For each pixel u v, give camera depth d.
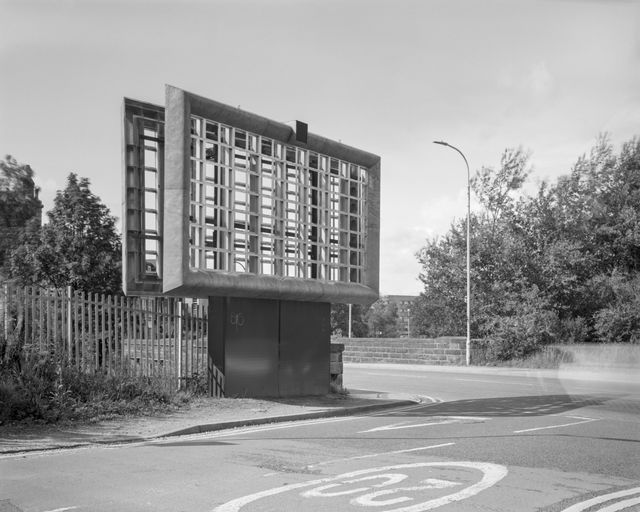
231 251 13.74
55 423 10.84
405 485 6.72
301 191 15.43
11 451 8.78
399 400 15.80
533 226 37.44
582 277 35.38
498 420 12.35
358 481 6.91
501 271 35.16
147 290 13.04
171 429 10.67
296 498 6.16
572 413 13.35
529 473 7.33
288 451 8.91
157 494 6.34
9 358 11.39
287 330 15.50
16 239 34.00
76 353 11.89
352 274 17.09
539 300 31.67
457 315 38.00
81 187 28.77
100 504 5.96
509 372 27.50
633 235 36.22
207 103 13.10
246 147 14.31
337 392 16.84
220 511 5.70
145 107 13.12
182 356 13.97
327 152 16.00
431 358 33.50
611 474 7.29
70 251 27.88
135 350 12.92
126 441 9.84
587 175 37.94
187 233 12.70
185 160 12.67
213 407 13.08
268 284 14.25
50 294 11.69
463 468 7.62
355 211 17.11
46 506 5.89
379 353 35.53
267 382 14.98
